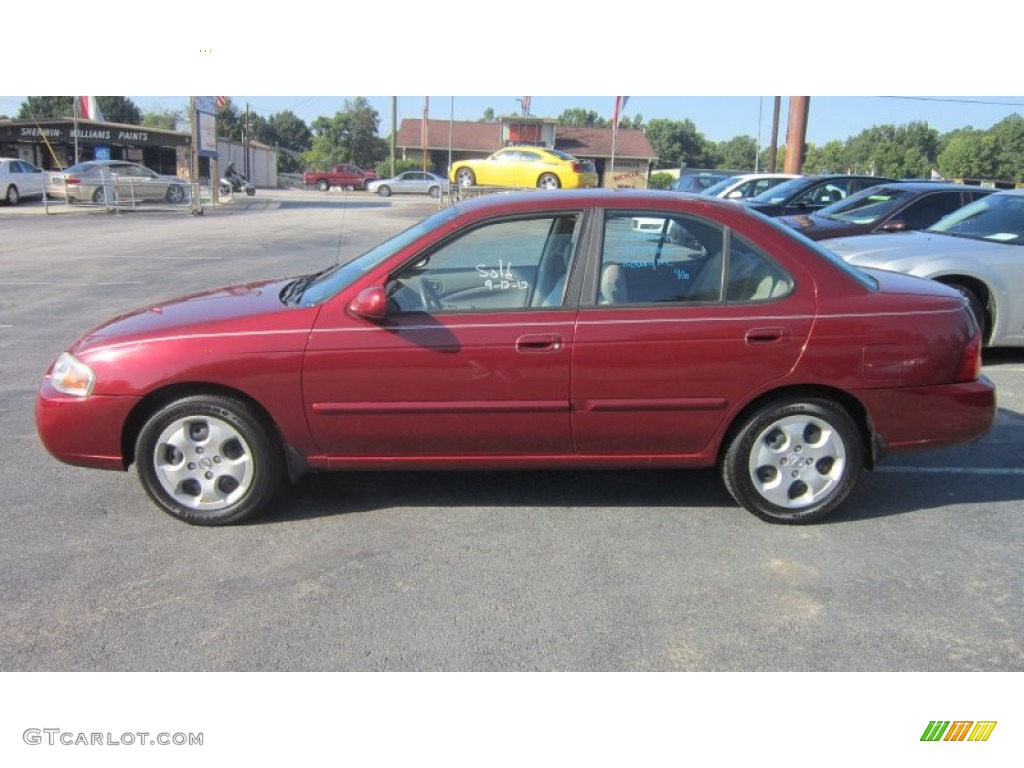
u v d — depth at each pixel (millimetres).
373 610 3396
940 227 8242
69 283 11766
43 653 3109
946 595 3539
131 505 4383
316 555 3852
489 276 4055
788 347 3945
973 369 4133
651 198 4113
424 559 3816
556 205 4059
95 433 4012
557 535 4066
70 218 24172
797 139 23188
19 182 28812
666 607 3430
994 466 5008
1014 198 7957
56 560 3783
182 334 3969
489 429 4012
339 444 4055
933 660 3111
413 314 3971
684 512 4344
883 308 4016
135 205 28266
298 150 110375
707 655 3131
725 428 4059
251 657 3096
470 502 4449
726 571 3725
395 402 3959
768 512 4152
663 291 4012
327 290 4191
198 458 4066
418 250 4039
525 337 3912
